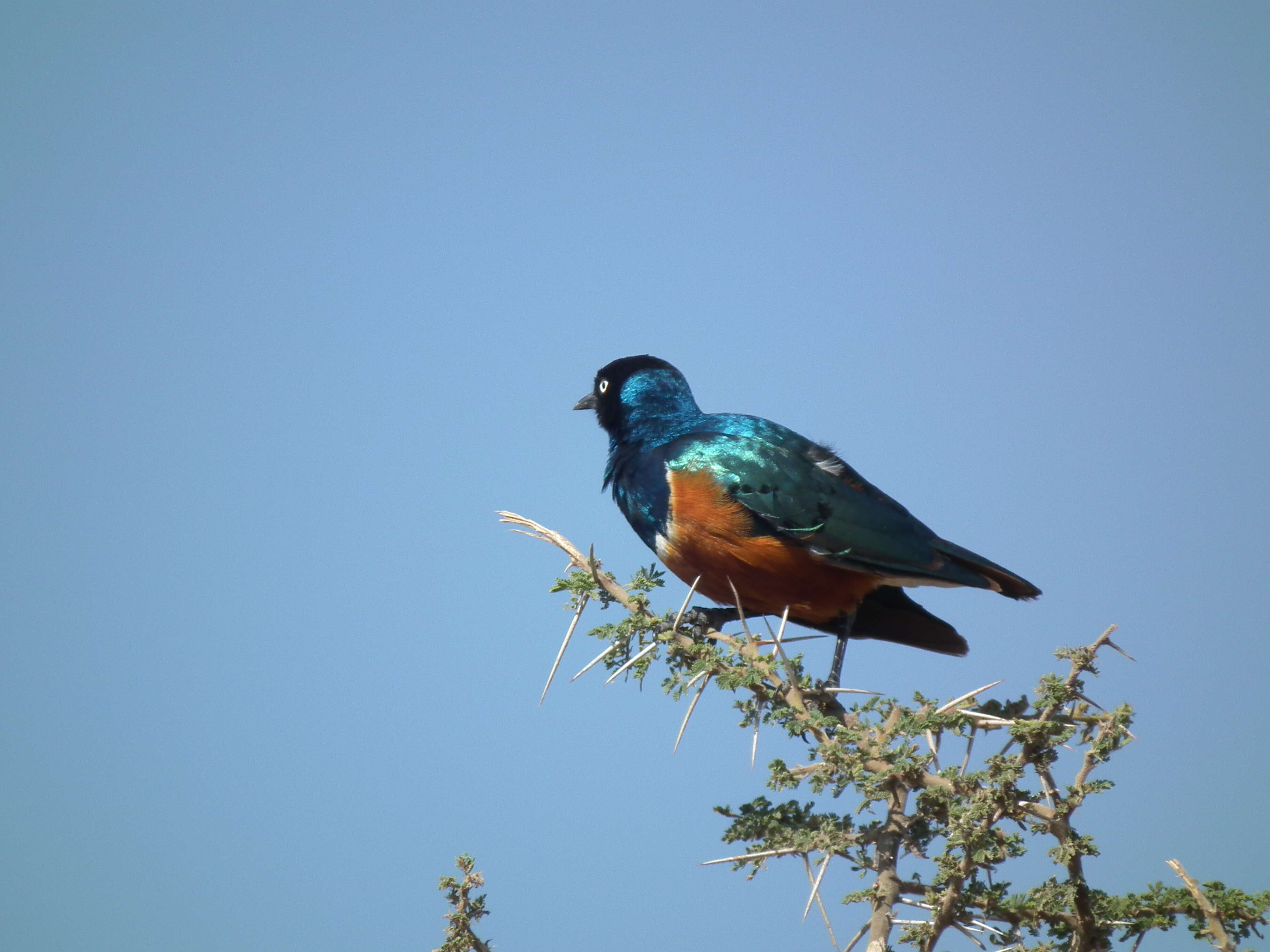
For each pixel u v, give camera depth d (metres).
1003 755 8.34
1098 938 8.02
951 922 8.05
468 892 8.58
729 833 8.82
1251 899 7.82
